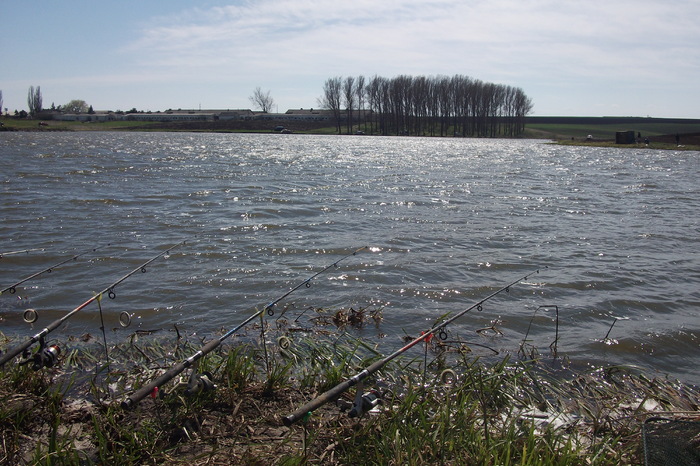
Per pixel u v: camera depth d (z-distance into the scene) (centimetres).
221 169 2900
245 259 1088
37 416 470
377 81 11562
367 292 915
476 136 11744
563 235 1370
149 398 504
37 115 13125
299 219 1513
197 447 430
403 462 399
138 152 4134
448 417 446
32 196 1777
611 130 13188
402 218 1562
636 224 1538
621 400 554
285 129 11681
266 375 559
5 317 784
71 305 832
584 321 811
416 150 5466
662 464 379
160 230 1326
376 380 563
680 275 1040
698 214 1720
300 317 799
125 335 725
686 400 562
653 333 762
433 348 693
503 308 857
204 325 763
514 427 439
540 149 5984
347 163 3566
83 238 1229
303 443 432
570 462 398
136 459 409
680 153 5069
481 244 1257
